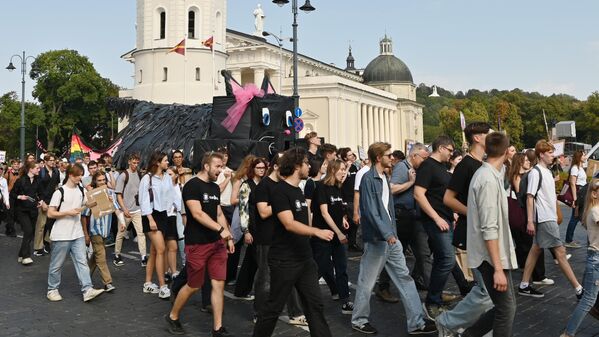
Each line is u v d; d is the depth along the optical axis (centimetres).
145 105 2080
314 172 850
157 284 1008
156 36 5172
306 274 576
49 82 7200
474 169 626
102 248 945
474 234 541
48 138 7350
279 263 566
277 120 1769
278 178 626
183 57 5075
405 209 853
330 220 784
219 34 5284
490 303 580
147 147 1859
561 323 724
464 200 634
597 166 1490
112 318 785
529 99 11262
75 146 2597
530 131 10550
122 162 1883
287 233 570
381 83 10544
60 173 1711
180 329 708
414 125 10206
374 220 674
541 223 834
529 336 671
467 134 639
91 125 7625
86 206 896
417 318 680
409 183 855
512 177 936
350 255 1305
